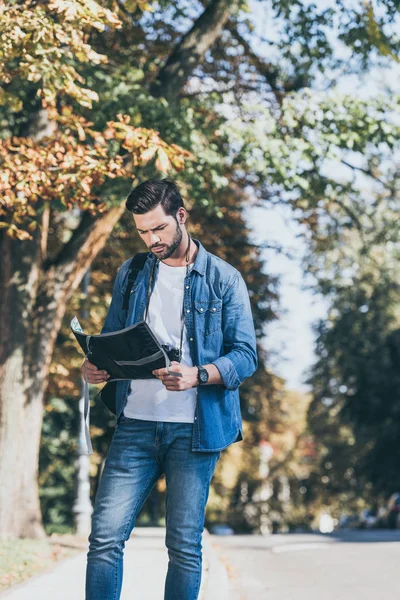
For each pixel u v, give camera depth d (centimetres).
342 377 3825
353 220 2100
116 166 1009
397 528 3403
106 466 456
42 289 1605
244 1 1633
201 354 452
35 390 1591
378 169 1923
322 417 4466
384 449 3888
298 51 1714
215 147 1543
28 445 1583
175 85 1583
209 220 2178
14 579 939
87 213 1608
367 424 3869
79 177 995
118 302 470
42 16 869
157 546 1498
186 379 432
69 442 2906
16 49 888
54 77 953
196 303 455
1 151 1020
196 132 1484
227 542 2075
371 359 3656
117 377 452
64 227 2089
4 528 1547
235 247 2302
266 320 2667
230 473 4538
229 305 458
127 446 451
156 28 1716
